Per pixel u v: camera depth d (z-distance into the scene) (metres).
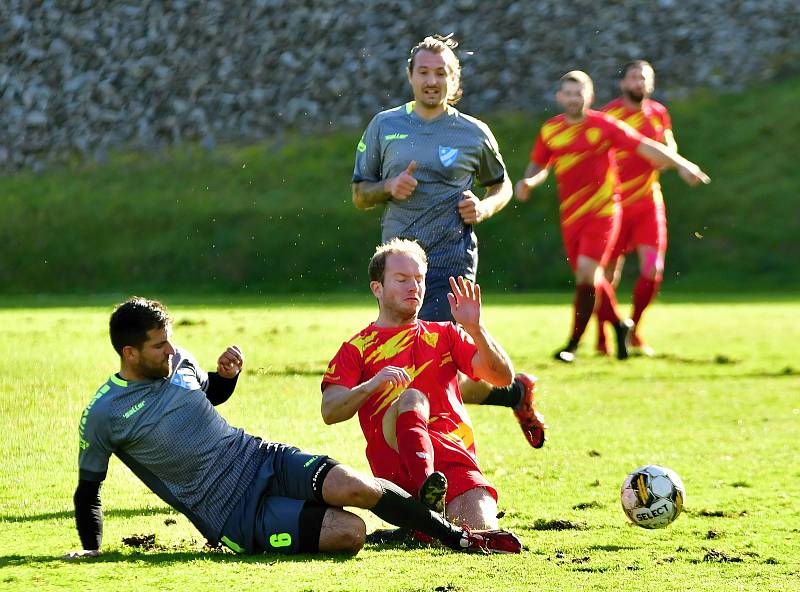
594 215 46.59
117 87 132.50
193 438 18.89
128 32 137.50
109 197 113.94
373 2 136.62
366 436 20.75
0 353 45.91
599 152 46.22
